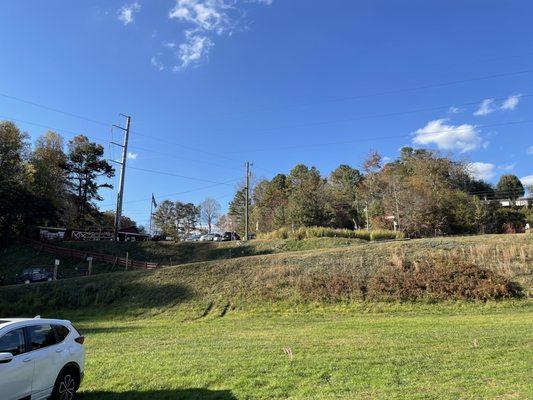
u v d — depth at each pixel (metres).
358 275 27.69
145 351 13.20
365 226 88.94
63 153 80.75
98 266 48.53
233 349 12.65
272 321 22.16
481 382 8.20
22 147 68.75
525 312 21.33
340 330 16.75
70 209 78.44
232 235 75.06
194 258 51.06
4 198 55.31
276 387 8.57
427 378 8.66
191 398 8.19
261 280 29.03
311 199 80.25
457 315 21.52
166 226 135.62
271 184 122.81
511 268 26.80
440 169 89.25
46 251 53.59
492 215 70.38
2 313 28.11
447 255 29.22
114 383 9.47
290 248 49.06
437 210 67.06
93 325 23.20
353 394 7.84
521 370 8.90
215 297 27.66
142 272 33.00
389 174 87.19
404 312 23.25
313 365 10.02
